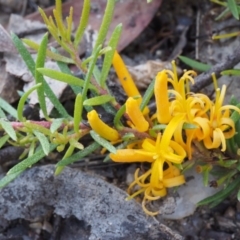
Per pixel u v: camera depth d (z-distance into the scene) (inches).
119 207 8.3
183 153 7.6
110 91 8.7
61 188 8.5
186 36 10.1
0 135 8.9
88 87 7.6
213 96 9.2
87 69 8.0
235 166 8.2
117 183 9.1
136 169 8.8
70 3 10.2
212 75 8.0
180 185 8.7
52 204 8.6
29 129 7.4
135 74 9.5
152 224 8.2
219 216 8.8
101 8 10.1
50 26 7.7
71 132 7.7
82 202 8.4
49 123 7.6
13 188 8.6
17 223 8.9
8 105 8.1
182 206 8.7
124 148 7.9
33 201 8.6
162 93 7.1
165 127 7.6
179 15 10.4
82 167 9.2
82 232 8.6
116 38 7.5
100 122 7.3
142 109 7.8
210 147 7.7
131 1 10.1
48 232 8.9
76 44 7.9
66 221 8.7
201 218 8.8
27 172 8.6
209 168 8.1
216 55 9.8
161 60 10.1
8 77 9.4
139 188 8.9
